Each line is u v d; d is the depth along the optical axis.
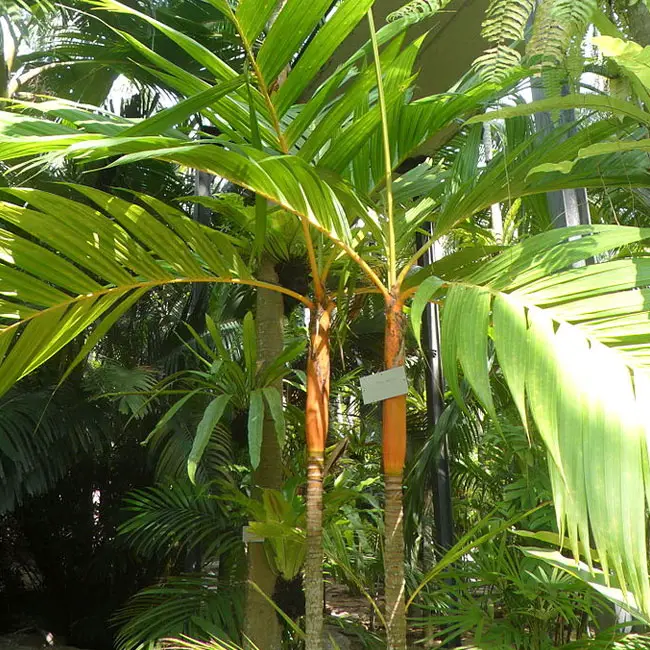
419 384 3.98
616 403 0.91
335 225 1.45
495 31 1.06
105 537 3.77
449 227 1.57
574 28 1.09
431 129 1.64
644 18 1.23
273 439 2.15
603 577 1.28
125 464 3.79
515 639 1.70
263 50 1.36
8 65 3.48
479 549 1.99
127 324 3.86
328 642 2.85
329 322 1.60
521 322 1.07
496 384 2.74
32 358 1.59
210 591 2.60
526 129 1.69
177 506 2.85
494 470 3.03
